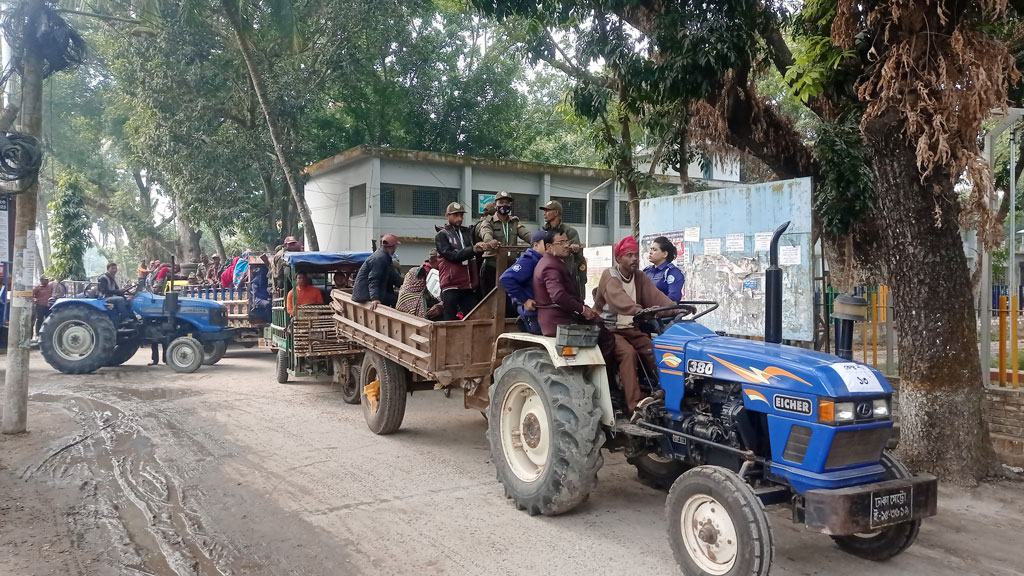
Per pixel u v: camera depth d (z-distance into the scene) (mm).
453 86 24922
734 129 9195
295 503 5449
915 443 5953
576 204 24719
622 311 5094
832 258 9703
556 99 28875
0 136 7410
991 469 5875
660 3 8289
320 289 10992
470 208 22406
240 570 4258
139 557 4445
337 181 23422
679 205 8898
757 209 7848
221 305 13289
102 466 6473
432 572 4199
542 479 4969
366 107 24203
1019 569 4195
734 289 8133
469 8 10844
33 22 7676
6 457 6762
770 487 4051
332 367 9914
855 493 3584
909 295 5988
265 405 9406
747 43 8047
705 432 4340
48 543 4660
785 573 4156
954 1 5527
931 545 4566
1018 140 9391
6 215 15102
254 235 23703
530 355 5297
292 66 19062
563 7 9336
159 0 13727
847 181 8688
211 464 6523
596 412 4902
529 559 4371
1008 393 6344
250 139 19453
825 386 3693
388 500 5516
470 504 5418
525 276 5734
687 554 3984
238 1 15672
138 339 12789
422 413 8859
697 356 4445
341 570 4246
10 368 7676
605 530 4855
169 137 19000
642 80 8578
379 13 18938
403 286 8016
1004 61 5395
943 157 5258
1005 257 12391
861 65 6645
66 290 18766
